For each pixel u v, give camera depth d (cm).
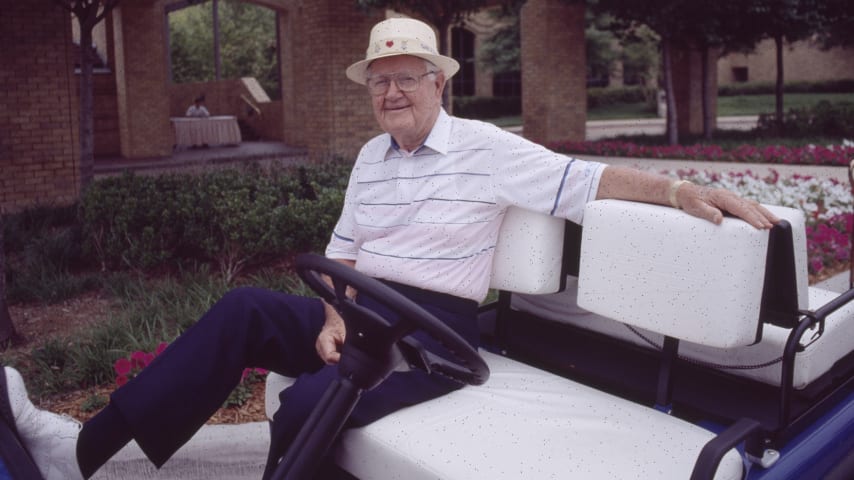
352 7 1127
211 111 2469
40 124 973
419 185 237
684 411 215
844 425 212
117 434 201
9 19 937
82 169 822
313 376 208
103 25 2017
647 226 197
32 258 600
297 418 198
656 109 3428
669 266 193
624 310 204
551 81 1800
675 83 2161
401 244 239
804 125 1875
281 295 228
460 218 233
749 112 3038
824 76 3619
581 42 1838
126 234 561
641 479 172
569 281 265
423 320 170
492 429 194
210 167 720
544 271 236
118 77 1683
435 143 235
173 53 3023
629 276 202
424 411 206
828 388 217
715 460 158
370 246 245
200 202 559
